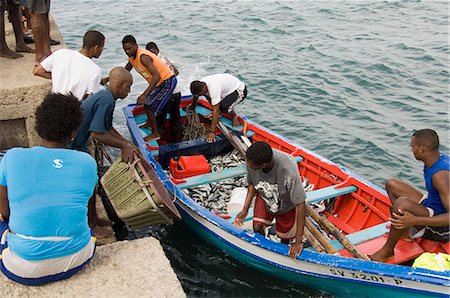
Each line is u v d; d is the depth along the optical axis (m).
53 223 3.42
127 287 3.73
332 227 5.80
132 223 5.31
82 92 5.77
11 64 7.00
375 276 4.92
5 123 6.50
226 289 5.97
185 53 15.09
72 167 3.52
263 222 5.72
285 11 21.11
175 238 6.81
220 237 6.16
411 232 5.55
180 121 8.77
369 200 6.61
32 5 6.58
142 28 18.19
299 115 10.91
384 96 11.97
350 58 14.70
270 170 4.95
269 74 13.32
